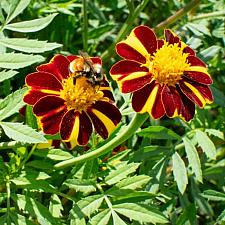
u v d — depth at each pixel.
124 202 0.29
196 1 0.39
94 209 0.29
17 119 0.37
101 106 0.30
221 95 0.37
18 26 0.30
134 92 0.28
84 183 0.30
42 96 0.29
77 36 0.44
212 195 0.34
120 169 0.30
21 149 0.30
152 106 0.27
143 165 0.34
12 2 0.30
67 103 0.29
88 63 0.29
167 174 0.37
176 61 0.28
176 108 0.28
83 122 0.29
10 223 0.29
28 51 0.28
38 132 0.28
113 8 0.45
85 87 0.29
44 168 0.30
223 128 0.40
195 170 0.32
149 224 0.34
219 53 0.42
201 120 0.37
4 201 0.33
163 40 0.30
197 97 0.28
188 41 0.40
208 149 0.33
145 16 0.45
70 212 0.29
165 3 0.47
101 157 0.32
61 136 0.28
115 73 0.28
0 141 0.36
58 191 0.30
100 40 0.44
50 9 0.40
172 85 0.28
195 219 0.34
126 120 0.37
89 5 0.44
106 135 0.29
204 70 0.29
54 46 0.29
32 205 0.29
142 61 0.29
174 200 0.35
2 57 0.28
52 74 0.30
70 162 0.30
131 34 0.30
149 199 0.31
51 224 0.28
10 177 0.30
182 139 0.33
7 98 0.28
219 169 0.38
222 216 0.34
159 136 0.33
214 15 0.41
